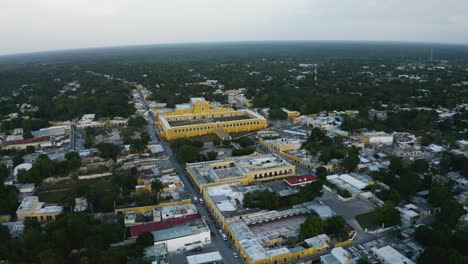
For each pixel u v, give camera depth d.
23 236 147.62
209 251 144.75
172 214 164.88
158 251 137.75
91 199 176.25
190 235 146.88
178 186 198.88
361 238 151.75
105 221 161.62
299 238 148.25
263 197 176.38
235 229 153.62
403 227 160.00
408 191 185.25
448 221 154.75
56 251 131.38
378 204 180.75
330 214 164.88
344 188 196.00
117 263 127.62
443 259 118.00
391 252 135.62
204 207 182.12
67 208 176.50
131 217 162.12
